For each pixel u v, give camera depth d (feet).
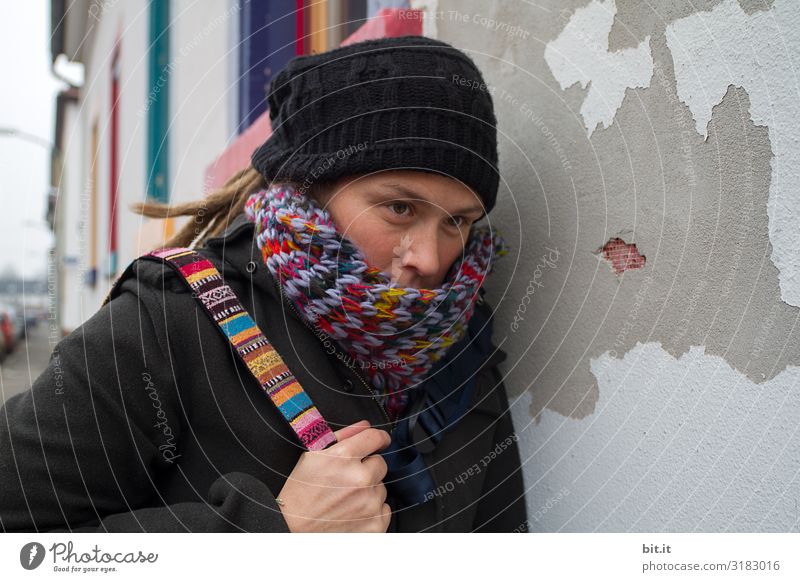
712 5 1.93
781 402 1.75
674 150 2.08
